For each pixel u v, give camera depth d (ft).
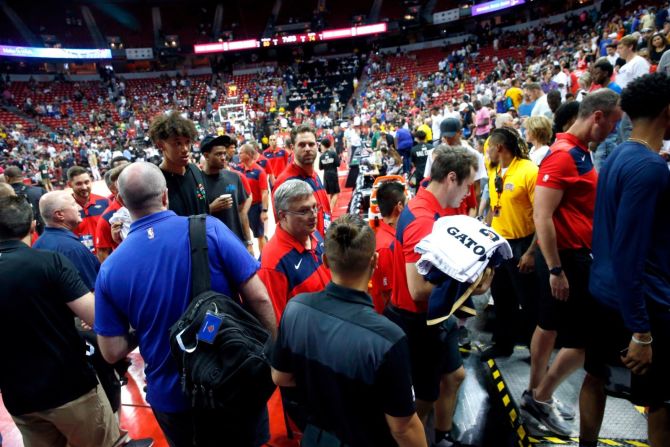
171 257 6.08
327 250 5.14
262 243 21.71
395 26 119.34
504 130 9.94
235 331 5.57
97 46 126.31
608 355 6.61
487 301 13.58
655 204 5.61
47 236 9.77
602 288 6.50
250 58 138.72
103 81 118.83
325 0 137.39
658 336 5.93
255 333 5.94
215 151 12.84
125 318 6.23
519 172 9.82
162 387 6.18
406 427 4.75
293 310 5.24
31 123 94.99
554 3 101.96
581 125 7.71
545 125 11.32
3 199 7.17
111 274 6.07
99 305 6.16
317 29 130.00
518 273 10.08
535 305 10.17
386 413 4.74
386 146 34.50
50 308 7.11
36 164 73.05
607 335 6.59
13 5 120.57
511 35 99.55
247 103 107.65
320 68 128.98
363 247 4.99
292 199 7.60
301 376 5.15
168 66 136.56
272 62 135.13
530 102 21.09
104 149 83.30
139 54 125.18
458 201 7.57
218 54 137.90
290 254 7.82
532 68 57.26
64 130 93.61
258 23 139.33
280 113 93.25
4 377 7.07
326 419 5.10
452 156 7.24
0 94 100.83
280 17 138.21
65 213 9.88
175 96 116.78
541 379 8.64
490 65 93.91
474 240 6.24
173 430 6.41
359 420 4.76
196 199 10.18
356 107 103.76
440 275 6.24
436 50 118.32
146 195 6.22
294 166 12.18
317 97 112.98
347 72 122.52
